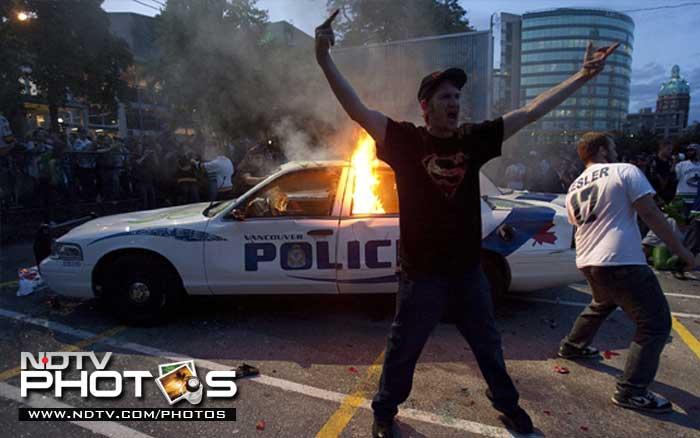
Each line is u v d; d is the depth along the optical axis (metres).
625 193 2.67
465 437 2.49
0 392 2.97
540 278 3.91
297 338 3.77
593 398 2.88
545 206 4.16
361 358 3.43
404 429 2.56
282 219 3.84
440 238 2.14
